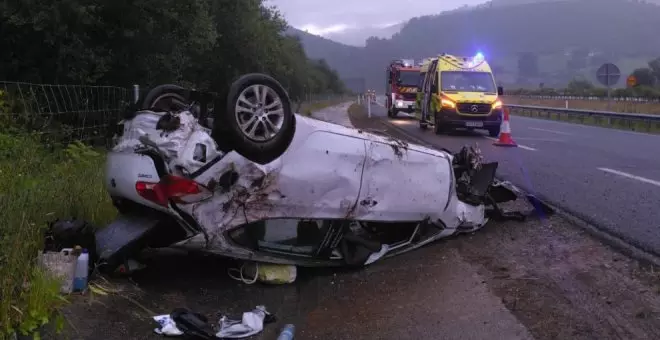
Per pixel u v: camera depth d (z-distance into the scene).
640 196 8.06
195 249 4.69
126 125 4.89
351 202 5.18
